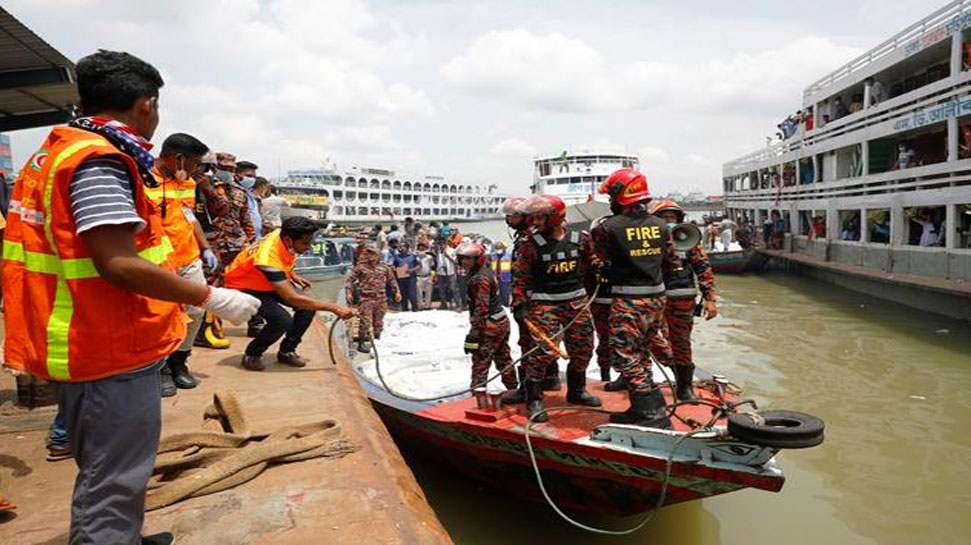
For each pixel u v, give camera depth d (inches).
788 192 1015.6
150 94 80.2
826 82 884.6
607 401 213.3
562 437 181.9
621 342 177.8
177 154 171.9
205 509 115.2
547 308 191.8
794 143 989.2
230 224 266.1
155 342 79.0
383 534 106.7
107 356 74.4
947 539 195.3
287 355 231.1
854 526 205.8
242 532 106.9
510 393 223.6
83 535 77.1
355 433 156.5
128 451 78.2
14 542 101.3
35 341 73.8
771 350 443.8
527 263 191.2
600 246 179.2
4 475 127.2
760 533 205.0
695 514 219.9
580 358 198.2
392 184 3238.2
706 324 548.4
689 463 161.3
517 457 197.9
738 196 1393.9
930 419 297.6
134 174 74.6
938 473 240.2
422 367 300.7
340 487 124.8
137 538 81.7
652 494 177.5
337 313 216.1
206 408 162.7
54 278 73.2
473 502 230.4
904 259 637.3
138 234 77.8
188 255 178.2
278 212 386.6
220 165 272.1
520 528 212.8
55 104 324.8
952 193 561.0
